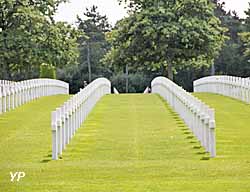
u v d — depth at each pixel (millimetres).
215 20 68062
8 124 28531
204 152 19859
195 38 65562
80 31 67125
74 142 22594
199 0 66375
